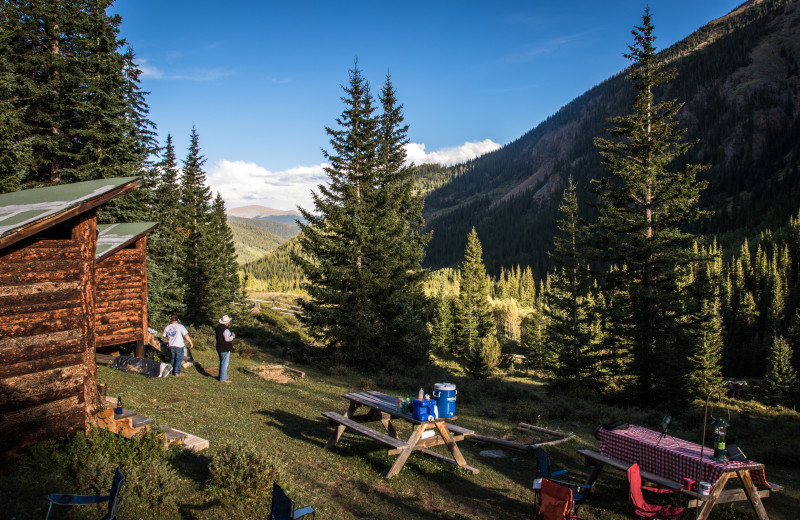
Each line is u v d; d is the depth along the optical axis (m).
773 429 13.19
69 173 18.58
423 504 6.39
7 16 17.33
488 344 54.62
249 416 9.98
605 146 25.39
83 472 5.56
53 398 6.39
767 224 152.50
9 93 15.37
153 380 12.05
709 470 5.88
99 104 19.08
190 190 40.97
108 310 14.05
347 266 22.80
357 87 24.81
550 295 33.41
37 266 6.33
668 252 23.48
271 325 38.75
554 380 29.31
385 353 23.11
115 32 19.69
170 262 27.48
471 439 10.33
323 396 13.34
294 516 4.27
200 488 5.87
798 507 7.43
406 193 27.52
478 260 60.09
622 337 24.70
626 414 14.20
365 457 8.06
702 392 25.11
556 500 5.10
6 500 4.98
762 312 93.44
